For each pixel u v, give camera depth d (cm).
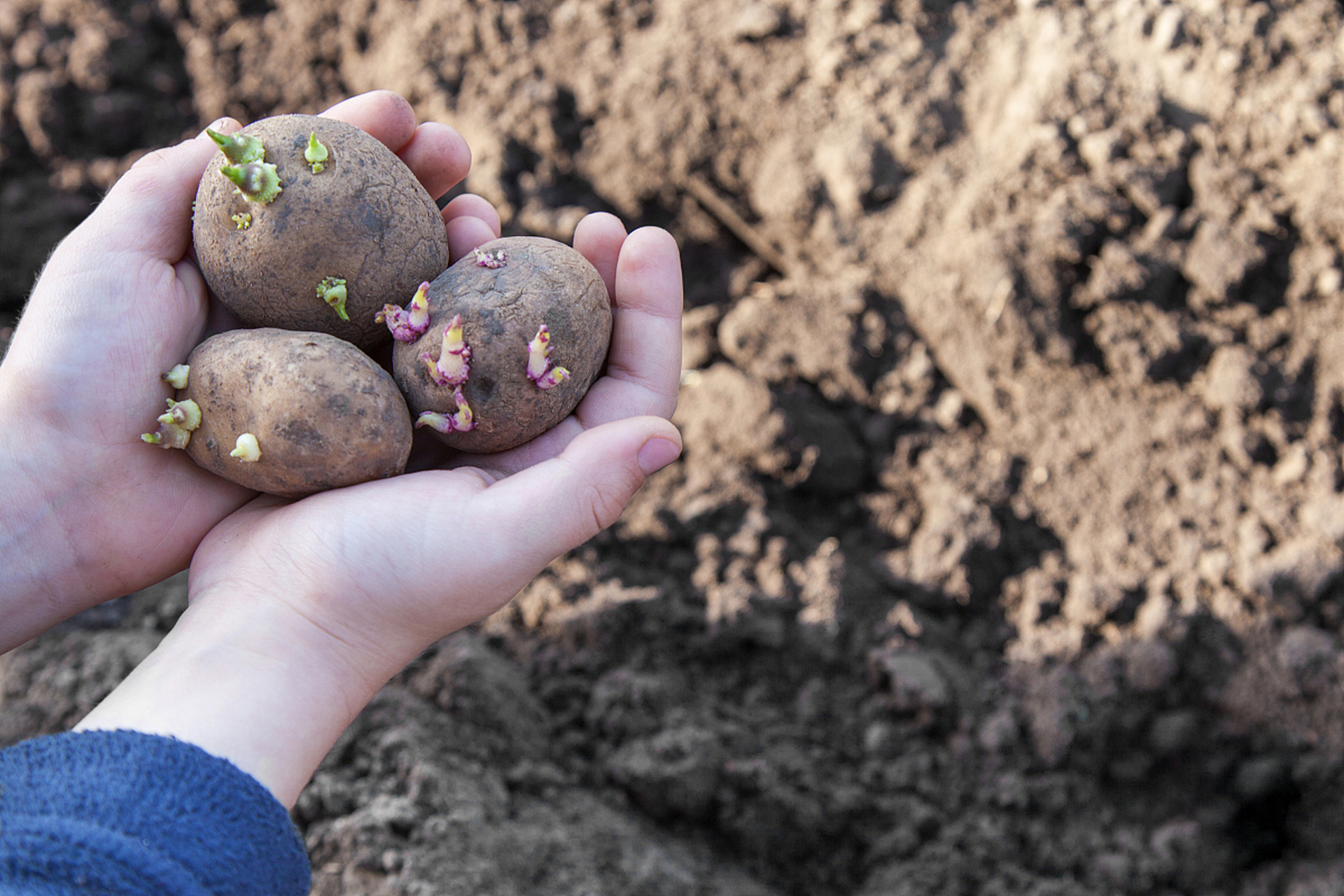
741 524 74
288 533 51
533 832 62
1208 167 76
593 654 70
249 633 49
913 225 79
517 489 50
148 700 48
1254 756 68
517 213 86
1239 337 74
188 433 52
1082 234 75
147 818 44
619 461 50
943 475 75
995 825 67
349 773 62
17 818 44
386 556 50
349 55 93
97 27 92
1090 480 74
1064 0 81
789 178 81
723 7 86
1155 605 71
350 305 53
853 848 67
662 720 68
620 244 57
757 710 70
